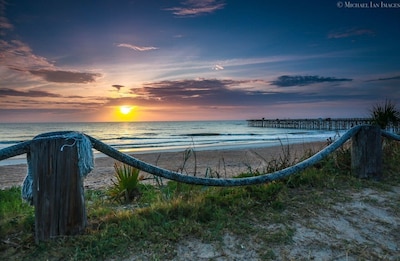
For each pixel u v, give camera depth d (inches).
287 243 125.0
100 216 149.3
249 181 155.6
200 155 663.1
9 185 371.2
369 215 153.3
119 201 210.7
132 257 112.3
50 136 123.1
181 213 144.4
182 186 193.8
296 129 2957.7
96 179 379.2
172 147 983.0
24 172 491.2
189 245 120.8
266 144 1043.3
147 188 246.4
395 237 135.6
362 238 133.1
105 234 123.8
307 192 177.9
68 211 122.3
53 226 120.4
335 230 137.6
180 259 112.3
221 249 119.1
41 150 119.8
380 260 118.3
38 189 119.6
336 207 159.5
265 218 144.1
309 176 195.0
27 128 3284.9
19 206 195.9
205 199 160.9
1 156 113.8
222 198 163.2
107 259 111.2
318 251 121.3
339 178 202.8
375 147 204.8
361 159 204.5
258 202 159.3
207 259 113.1
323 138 1382.9
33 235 125.5
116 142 1249.4
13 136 1931.6
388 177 211.5
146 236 124.2
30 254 113.8
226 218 142.1
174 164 521.7
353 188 187.3
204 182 147.0
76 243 117.6
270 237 127.4
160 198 183.8
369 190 185.2
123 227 129.6
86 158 126.2
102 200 216.8
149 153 730.2
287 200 165.3
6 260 110.4
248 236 128.3
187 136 1753.2
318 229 137.0
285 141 1202.0
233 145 1010.1
